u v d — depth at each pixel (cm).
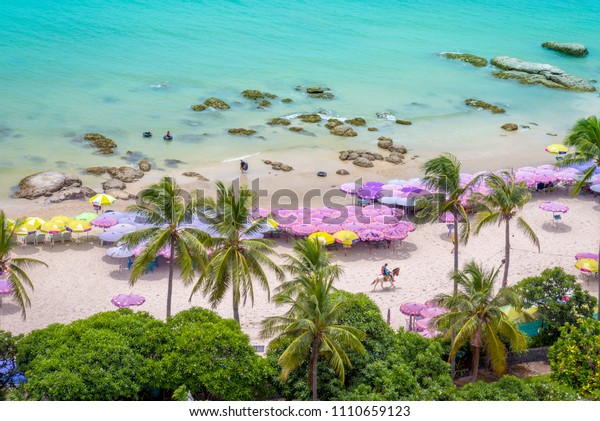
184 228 4878
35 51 12238
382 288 5900
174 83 11331
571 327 4372
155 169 8269
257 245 4684
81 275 5919
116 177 7925
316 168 8544
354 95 11412
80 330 4084
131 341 4097
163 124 9681
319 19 15788
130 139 9119
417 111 10900
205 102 10488
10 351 4156
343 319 4344
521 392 3888
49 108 9944
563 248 6688
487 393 3875
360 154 8912
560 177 7850
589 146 5594
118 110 10075
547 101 11762
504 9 18200
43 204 7225
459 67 13275
